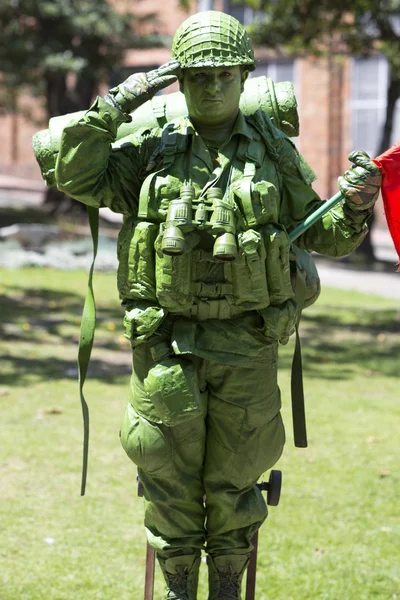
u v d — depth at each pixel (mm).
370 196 4691
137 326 4664
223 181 4629
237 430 4801
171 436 4773
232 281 4594
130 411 4887
